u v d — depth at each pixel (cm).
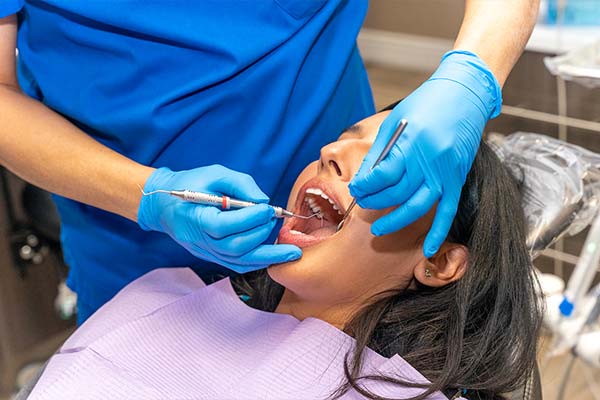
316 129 123
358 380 97
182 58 110
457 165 93
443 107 93
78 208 126
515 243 109
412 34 323
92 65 111
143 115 110
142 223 104
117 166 105
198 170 100
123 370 104
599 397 171
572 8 199
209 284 123
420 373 98
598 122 198
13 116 108
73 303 201
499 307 106
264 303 122
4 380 208
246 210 94
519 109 212
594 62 147
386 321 107
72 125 111
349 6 121
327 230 116
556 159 135
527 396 109
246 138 116
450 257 108
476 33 103
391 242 102
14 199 192
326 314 110
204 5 108
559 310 139
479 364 103
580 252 188
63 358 111
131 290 120
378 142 93
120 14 105
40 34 112
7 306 206
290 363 100
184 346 108
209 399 100
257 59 112
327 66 120
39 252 194
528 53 202
